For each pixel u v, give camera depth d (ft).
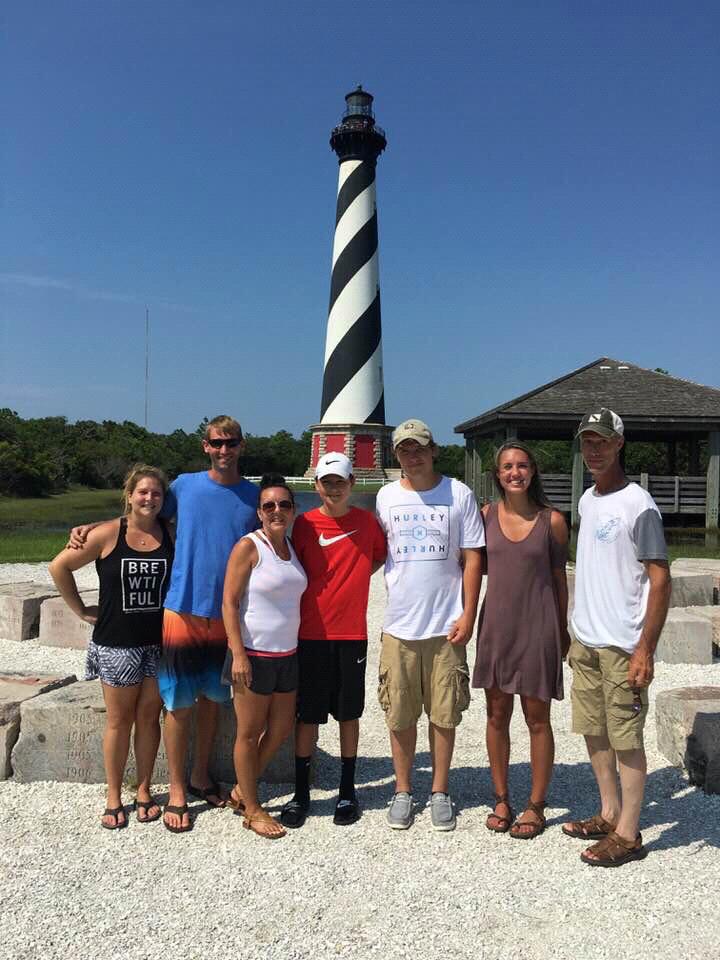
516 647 13.02
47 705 15.06
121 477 177.17
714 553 51.24
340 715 13.58
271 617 12.97
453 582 13.52
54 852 12.37
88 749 14.98
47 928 10.34
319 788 15.14
